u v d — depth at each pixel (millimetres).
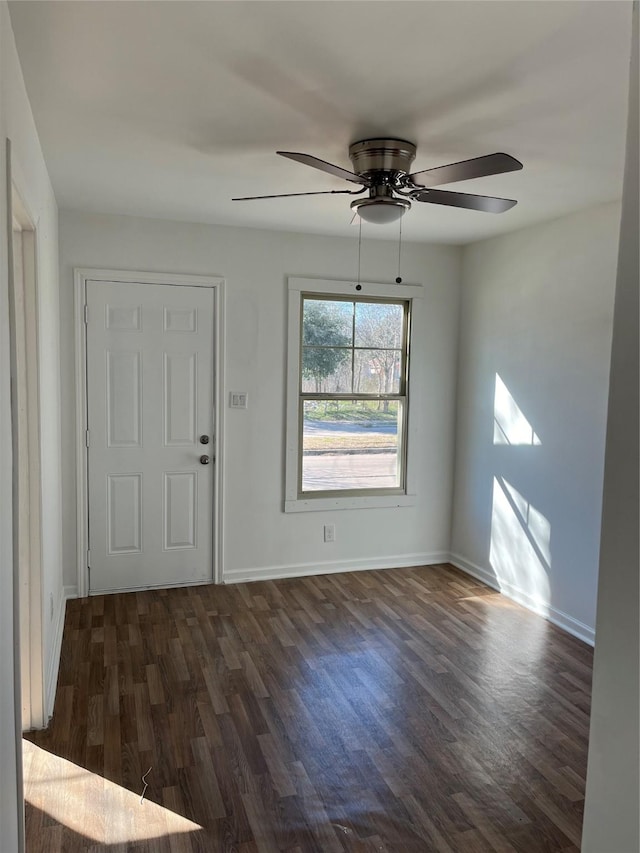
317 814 2137
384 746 2527
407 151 2574
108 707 2779
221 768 2369
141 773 2332
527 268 4102
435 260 4777
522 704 2867
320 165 2328
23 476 2482
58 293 3811
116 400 4090
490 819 2131
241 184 3275
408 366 4785
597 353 3518
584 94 2123
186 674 3094
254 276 4316
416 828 2082
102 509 4129
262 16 1670
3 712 1386
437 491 4941
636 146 879
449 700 2893
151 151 2773
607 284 3453
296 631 3635
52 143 2676
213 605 4012
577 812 2172
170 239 4109
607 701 943
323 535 4676
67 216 3893
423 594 4285
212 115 2359
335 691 2955
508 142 2578
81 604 3992
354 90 2115
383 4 1600
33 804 2162
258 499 4477
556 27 1701
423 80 2035
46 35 1782
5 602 1441
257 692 2932
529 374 4082
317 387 4613
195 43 1822
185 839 2012
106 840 2002
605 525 945
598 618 959
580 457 3641
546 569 3914
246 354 4344
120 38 1800
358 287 4512
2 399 1406
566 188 3195
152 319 4113
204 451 4312
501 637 3600
